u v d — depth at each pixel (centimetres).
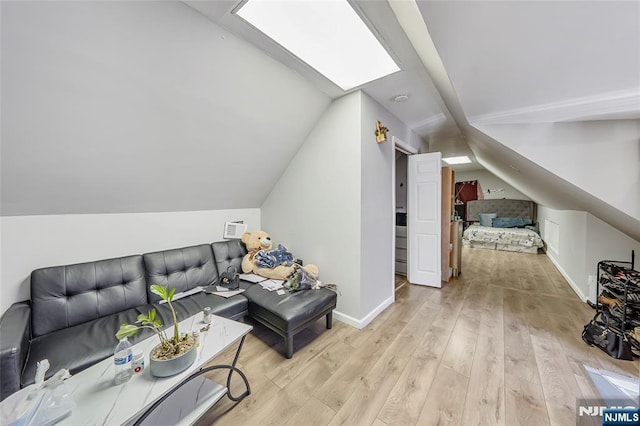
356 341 206
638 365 171
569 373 165
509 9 79
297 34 154
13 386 107
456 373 167
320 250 260
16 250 164
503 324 233
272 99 209
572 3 71
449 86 178
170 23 134
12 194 153
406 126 329
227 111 196
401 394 149
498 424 129
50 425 84
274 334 218
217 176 245
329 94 231
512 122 189
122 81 143
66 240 184
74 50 122
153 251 232
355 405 142
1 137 130
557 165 186
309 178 268
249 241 280
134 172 192
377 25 142
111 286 186
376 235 255
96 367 115
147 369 113
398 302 289
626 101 142
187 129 189
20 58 113
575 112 164
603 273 262
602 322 217
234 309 199
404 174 458
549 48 97
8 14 101
